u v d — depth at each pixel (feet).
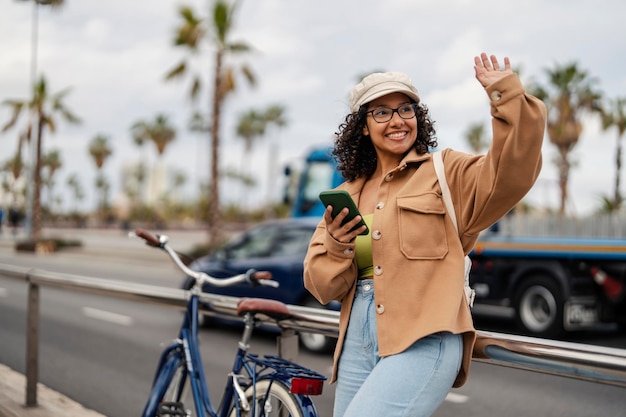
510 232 38.65
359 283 6.97
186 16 83.15
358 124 7.45
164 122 223.92
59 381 20.21
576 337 28.78
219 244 81.76
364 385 6.40
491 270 30.37
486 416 15.56
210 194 85.20
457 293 6.27
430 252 6.42
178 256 11.24
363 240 6.89
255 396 8.43
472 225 6.44
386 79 7.14
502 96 5.90
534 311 28.60
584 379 5.90
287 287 25.13
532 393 17.12
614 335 29.30
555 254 27.76
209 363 21.66
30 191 110.52
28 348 14.87
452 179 6.56
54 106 118.62
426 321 6.22
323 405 9.87
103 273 64.85
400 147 7.13
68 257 91.61
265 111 243.19
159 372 11.03
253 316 9.31
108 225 239.91
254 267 26.45
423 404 6.20
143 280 56.85
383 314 6.49
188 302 10.78
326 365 20.92
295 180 44.52
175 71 83.30
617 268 27.68
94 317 33.86
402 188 6.79
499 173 5.97
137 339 27.63
